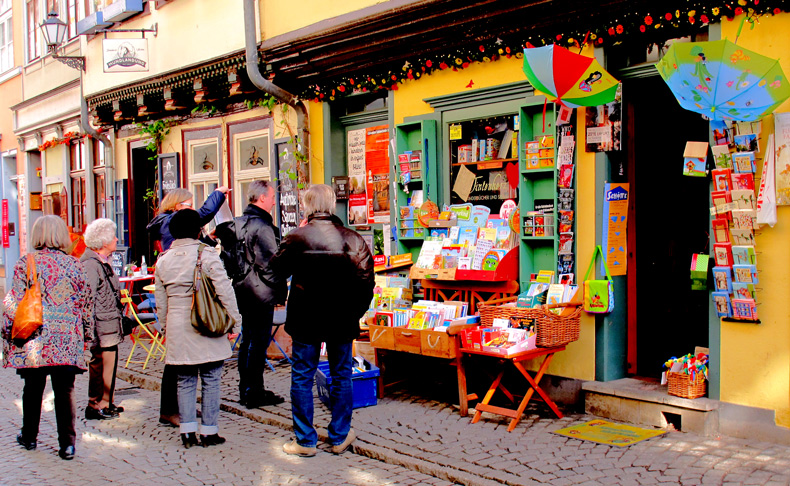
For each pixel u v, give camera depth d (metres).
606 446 5.38
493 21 6.93
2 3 18.69
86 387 8.31
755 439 5.43
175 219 5.82
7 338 5.51
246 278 6.61
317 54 8.75
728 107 5.17
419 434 5.87
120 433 6.31
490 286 7.06
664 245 6.89
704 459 5.02
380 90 8.47
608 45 6.37
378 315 6.99
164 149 12.42
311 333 5.49
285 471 5.22
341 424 5.62
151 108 12.15
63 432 5.60
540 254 7.02
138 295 12.25
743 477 4.65
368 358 7.51
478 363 6.92
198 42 10.87
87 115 13.67
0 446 5.98
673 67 5.09
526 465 5.05
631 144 6.66
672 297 6.87
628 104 6.60
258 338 6.76
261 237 6.61
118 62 11.41
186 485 4.99
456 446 5.54
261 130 10.34
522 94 6.96
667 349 6.89
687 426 5.66
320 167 9.28
